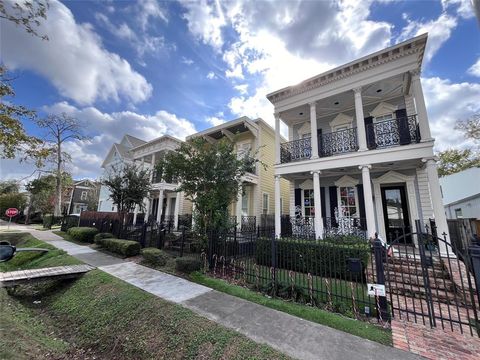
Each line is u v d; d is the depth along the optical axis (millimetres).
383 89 8531
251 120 13258
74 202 36594
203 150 6914
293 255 6391
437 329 3422
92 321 4148
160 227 9789
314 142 9000
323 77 8852
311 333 3238
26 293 5973
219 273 6121
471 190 13484
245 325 3447
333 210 9945
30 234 14859
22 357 3111
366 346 2936
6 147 6824
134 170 12953
